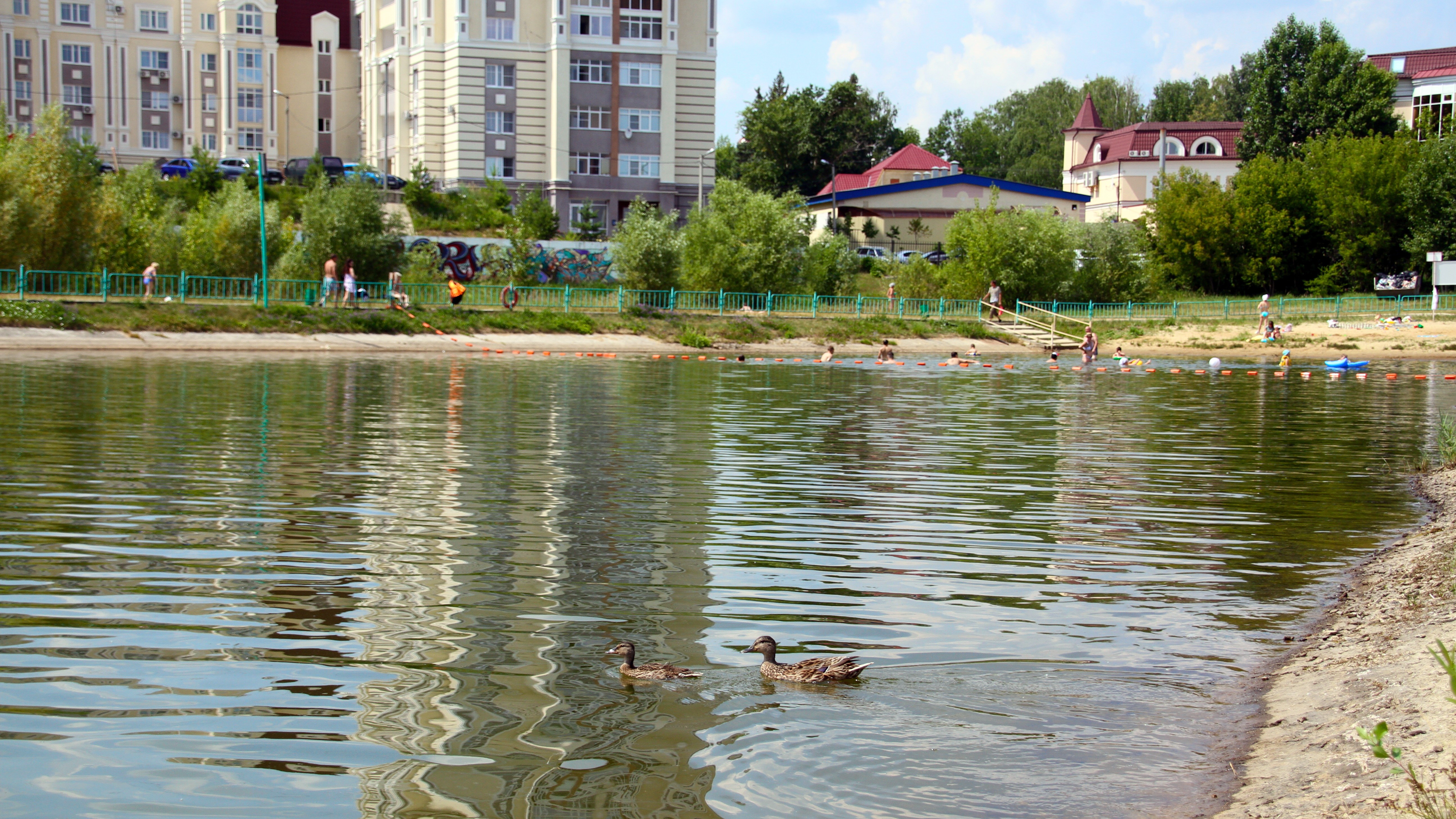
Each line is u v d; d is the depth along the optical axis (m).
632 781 6.50
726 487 15.98
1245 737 7.22
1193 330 57.50
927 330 55.66
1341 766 6.49
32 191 44.12
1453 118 71.38
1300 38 77.31
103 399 24.94
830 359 44.72
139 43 88.62
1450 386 36.91
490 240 65.50
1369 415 27.27
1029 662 8.66
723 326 52.88
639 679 8.15
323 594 10.15
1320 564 11.84
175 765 6.67
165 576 10.65
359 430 21.14
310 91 92.62
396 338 45.28
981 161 138.00
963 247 65.00
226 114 89.81
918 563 11.71
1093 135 99.88
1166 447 21.03
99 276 44.47
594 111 74.19
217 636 8.95
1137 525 13.74
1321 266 69.50
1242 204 69.44
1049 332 57.22
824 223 86.12
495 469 17.02
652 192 75.81
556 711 7.53
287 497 14.47
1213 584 11.03
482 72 72.38
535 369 38.06
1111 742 7.14
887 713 7.57
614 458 18.41
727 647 8.93
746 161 115.94
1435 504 15.29
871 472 17.61
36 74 86.06
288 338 42.91
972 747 7.03
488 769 6.64
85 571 10.75
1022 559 11.97
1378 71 75.00
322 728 7.21
